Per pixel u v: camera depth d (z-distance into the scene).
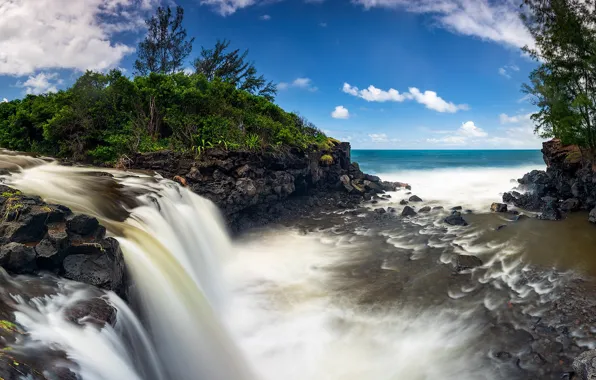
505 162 61.41
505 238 15.73
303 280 12.13
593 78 19.02
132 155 17.14
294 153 23.14
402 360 7.98
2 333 4.25
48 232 6.31
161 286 7.88
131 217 10.19
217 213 16.36
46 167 14.05
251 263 13.77
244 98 25.91
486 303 10.11
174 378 6.73
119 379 4.84
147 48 32.84
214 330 8.43
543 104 20.86
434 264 13.14
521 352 7.90
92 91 18.94
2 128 20.16
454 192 29.95
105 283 6.16
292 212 21.98
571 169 22.19
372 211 22.81
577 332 8.38
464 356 7.94
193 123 19.59
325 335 8.98
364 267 13.18
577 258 12.89
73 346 4.57
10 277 5.52
